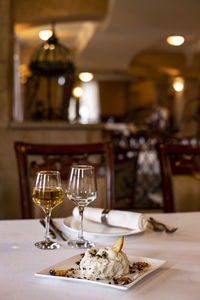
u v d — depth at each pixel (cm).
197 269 95
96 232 124
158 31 805
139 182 422
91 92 2086
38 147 185
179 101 1297
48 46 400
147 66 1288
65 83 475
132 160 338
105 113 1995
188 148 203
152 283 86
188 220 142
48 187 111
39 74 406
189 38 927
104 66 1214
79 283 85
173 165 203
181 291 82
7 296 79
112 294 80
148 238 120
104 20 764
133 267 91
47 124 336
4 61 332
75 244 112
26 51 1034
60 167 188
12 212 329
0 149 330
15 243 114
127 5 624
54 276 85
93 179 115
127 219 124
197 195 229
